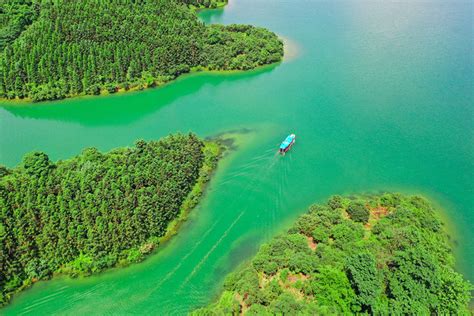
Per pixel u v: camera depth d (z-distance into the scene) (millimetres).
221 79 192250
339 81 189125
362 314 81312
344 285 84125
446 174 131625
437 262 92062
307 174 130625
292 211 116688
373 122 158125
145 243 103375
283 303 82188
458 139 148500
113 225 100812
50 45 172750
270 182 127062
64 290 94750
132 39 184750
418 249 88562
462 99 174000
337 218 106688
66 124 158375
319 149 142000
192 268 99750
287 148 139500
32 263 95562
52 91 168875
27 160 108375
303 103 171500
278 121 158625
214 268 99688
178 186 115500
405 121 158875
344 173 131375
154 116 163750
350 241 98812
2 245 93188
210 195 121500
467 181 128875
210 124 157375
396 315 78000
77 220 100062
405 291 82125
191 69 196250
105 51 177000
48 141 147750
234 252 103938
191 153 126438
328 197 121625
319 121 158625
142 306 91438
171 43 189500
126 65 179750
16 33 186000
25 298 92812
